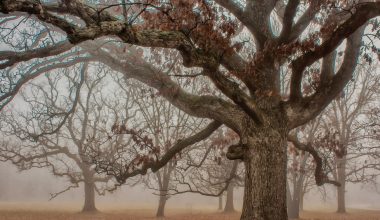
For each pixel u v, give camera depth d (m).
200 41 9.19
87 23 7.70
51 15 6.12
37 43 15.13
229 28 9.48
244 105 9.58
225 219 30.30
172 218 31.62
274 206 10.03
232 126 11.15
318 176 15.30
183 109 11.88
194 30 9.35
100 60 13.73
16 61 12.27
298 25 11.52
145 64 12.95
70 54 16.14
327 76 11.22
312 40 9.48
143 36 7.49
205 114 11.48
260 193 10.09
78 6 7.74
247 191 10.38
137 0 10.87
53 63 16.05
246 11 11.60
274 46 10.55
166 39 7.84
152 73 12.59
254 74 10.24
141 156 13.04
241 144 10.78
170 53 14.29
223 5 11.57
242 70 10.27
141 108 27.72
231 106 11.20
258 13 11.50
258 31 11.46
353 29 8.92
